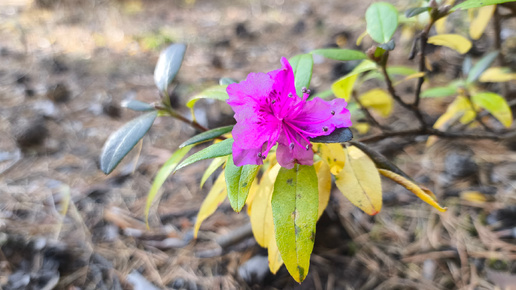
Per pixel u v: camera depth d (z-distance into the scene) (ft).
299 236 0.35
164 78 0.48
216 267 0.62
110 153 0.42
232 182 0.35
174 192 0.78
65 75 1.24
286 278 0.60
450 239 0.64
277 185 0.37
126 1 2.06
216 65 1.29
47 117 1.01
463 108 0.66
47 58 1.37
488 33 1.11
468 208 0.69
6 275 0.60
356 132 0.86
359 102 0.57
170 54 0.49
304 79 0.43
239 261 0.62
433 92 0.66
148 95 1.11
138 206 0.75
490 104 0.60
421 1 0.54
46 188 0.79
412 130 0.55
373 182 0.40
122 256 0.64
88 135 0.95
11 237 0.65
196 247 0.66
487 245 0.62
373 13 0.48
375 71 0.65
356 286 0.59
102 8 1.94
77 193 0.77
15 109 1.05
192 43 1.52
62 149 0.90
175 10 2.00
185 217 0.72
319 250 0.64
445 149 0.82
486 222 0.66
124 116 1.03
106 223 0.70
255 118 0.34
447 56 1.09
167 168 0.49
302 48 1.36
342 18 1.62
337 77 1.12
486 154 0.79
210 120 0.95
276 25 1.66
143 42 1.50
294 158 0.35
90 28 1.69
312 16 1.71
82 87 1.17
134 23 1.78
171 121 0.99
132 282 0.60
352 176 0.41
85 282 0.60
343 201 0.73
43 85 1.17
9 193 0.77
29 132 0.90
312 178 0.37
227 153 0.35
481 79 0.66
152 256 0.64
